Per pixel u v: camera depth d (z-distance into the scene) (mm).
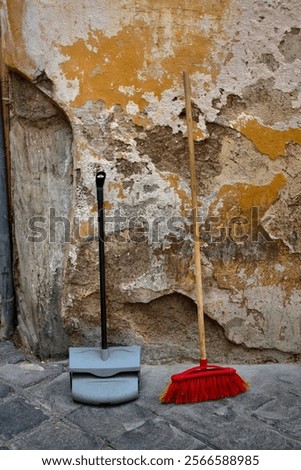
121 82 3135
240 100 3205
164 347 3477
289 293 3436
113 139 3201
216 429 2930
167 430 2914
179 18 3084
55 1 3051
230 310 3436
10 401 3121
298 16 3119
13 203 3576
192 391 3105
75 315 3414
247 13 3102
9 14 3162
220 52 3137
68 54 3098
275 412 3059
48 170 3334
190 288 3389
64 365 3459
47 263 3393
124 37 3088
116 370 3127
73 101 3143
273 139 3252
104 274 3160
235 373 3170
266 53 3158
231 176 3291
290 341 3496
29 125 3328
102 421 2977
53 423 2963
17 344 3678
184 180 3277
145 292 3389
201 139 3225
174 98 3172
